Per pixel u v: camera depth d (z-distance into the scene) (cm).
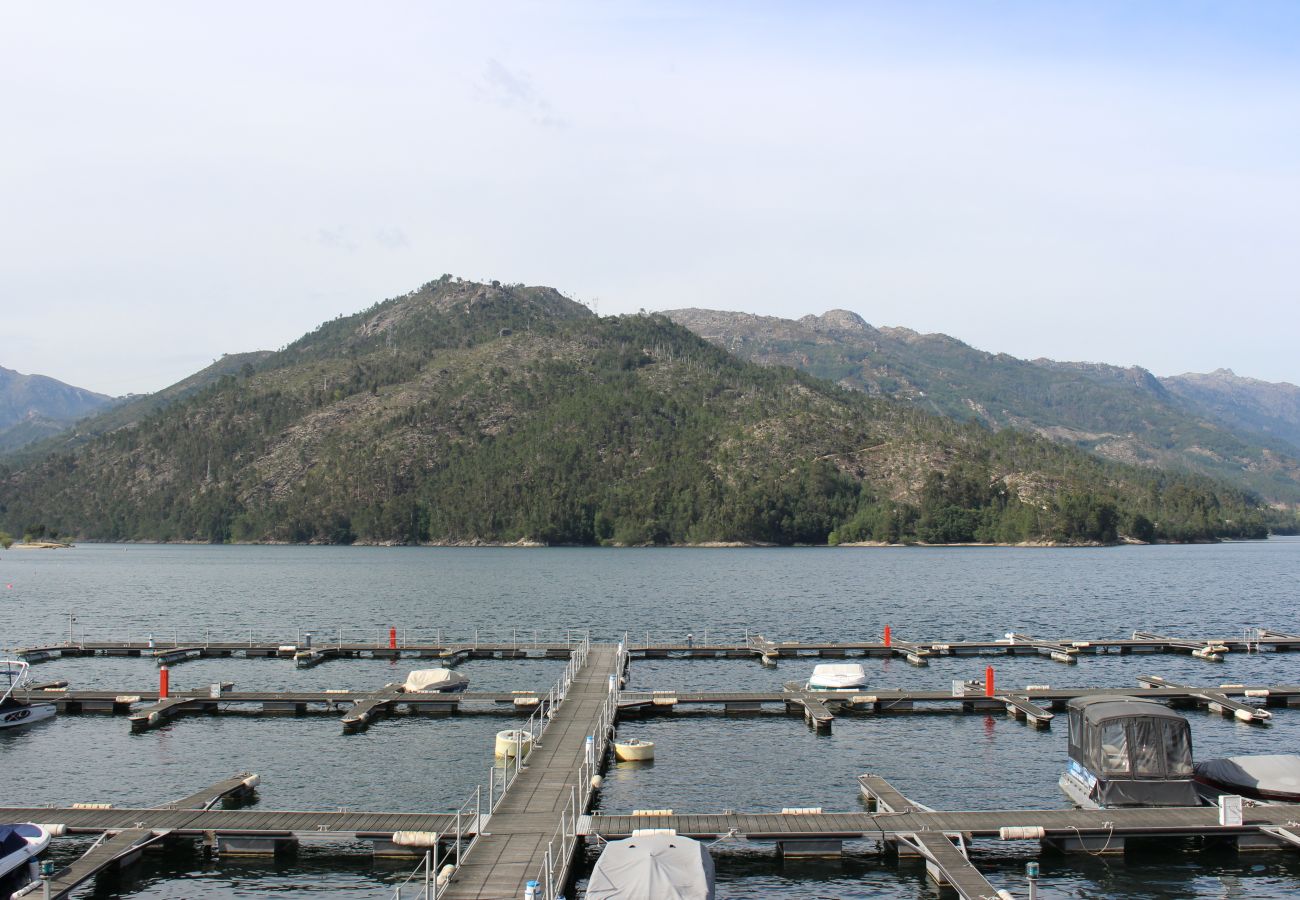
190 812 4275
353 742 5941
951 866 3747
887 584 17825
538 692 7144
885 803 4403
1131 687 7362
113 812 4262
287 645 9169
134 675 8169
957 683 6825
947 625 11712
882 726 6303
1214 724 6312
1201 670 8325
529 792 4572
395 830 4050
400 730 6238
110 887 3803
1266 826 4100
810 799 4834
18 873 3700
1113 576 19812
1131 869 4025
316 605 14350
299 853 4088
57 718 6581
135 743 5925
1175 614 12950
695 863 3303
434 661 8794
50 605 14612
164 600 15362
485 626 11694
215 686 6744
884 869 4022
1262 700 6881
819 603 14300
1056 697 6788
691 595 15638
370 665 8638
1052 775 5219
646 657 9000
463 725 6369
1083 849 4112
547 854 3503
